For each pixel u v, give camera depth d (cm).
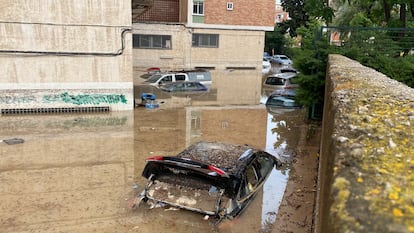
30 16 1343
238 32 3391
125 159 936
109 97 1491
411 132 228
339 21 2705
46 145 1037
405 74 1247
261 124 1375
